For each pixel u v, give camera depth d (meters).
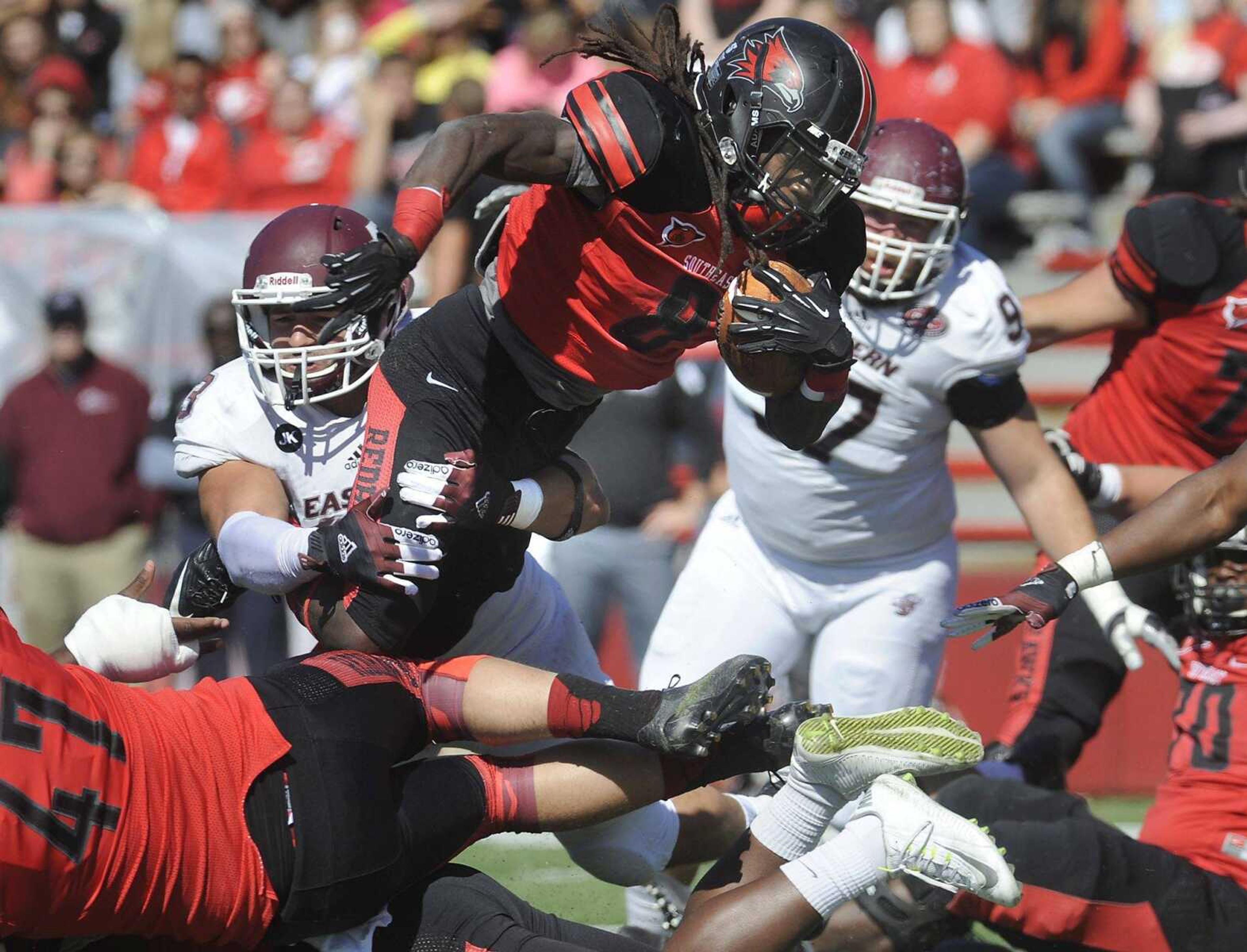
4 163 28.77
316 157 26.23
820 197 10.38
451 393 11.35
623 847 12.76
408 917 10.96
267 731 10.39
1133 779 22.08
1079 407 16.56
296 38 31.09
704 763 11.54
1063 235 27.45
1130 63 28.25
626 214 10.24
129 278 24.28
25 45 30.08
